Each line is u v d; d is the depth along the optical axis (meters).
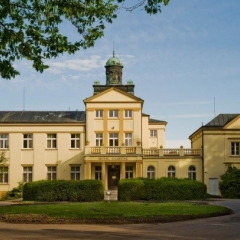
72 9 20.39
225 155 61.03
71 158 61.53
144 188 42.91
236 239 16.33
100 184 43.50
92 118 61.56
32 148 61.72
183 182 43.72
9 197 57.25
